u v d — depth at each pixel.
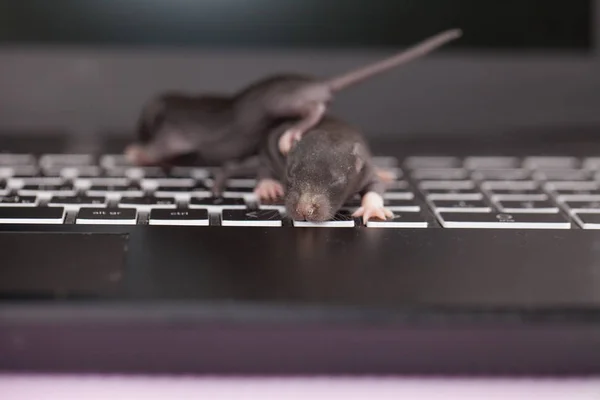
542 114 0.47
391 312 0.29
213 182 0.40
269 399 0.29
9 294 0.29
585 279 0.30
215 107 0.41
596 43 0.46
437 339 0.29
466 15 0.46
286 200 0.35
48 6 0.45
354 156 0.36
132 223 0.34
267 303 0.29
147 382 0.29
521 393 0.29
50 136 0.46
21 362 0.29
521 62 0.46
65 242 0.32
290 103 0.40
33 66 0.46
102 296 0.29
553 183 0.40
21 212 0.35
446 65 0.46
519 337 0.29
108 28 0.46
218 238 0.33
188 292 0.29
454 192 0.38
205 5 0.46
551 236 0.34
